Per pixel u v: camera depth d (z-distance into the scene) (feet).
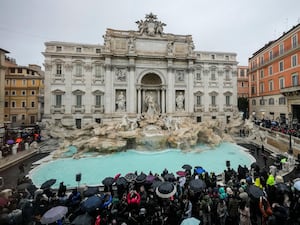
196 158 76.02
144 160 74.18
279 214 23.94
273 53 132.87
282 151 75.82
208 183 38.73
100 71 125.18
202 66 139.64
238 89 187.83
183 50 134.72
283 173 52.11
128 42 124.77
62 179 54.90
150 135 90.84
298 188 30.83
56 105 119.24
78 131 99.14
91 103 123.24
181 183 38.78
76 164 69.36
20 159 71.00
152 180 39.01
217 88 141.79
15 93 169.48
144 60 128.77
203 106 138.82
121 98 124.98
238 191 32.27
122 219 26.37
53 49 119.24
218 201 29.32
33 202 29.71
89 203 26.81
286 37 117.80
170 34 133.08
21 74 172.86
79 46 122.52
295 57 110.42
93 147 83.35
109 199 32.01
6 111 167.02
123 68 126.52
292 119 112.47
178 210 27.40
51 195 36.52
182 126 101.45
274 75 132.05
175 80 133.69
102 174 59.31
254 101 161.17
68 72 120.47
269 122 116.98
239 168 45.50
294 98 111.75
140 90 128.57
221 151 86.63
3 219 24.45
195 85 138.31
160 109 135.03
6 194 32.81
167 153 84.02
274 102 132.57
